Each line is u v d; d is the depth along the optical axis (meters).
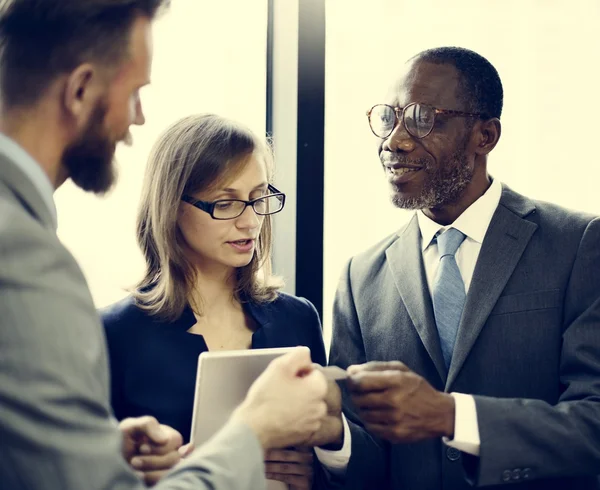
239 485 0.84
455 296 1.47
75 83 0.89
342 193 2.03
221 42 1.91
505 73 2.06
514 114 2.06
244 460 0.86
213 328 1.49
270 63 2.00
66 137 0.91
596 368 1.33
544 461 1.28
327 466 1.41
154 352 1.42
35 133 0.89
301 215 1.98
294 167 1.98
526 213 1.49
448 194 1.50
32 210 0.81
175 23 1.86
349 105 2.03
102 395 0.78
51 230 0.84
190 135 1.44
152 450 1.17
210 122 1.46
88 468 0.73
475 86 1.51
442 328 1.46
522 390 1.39
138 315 1.45
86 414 0.75
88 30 0.89
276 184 2.01
